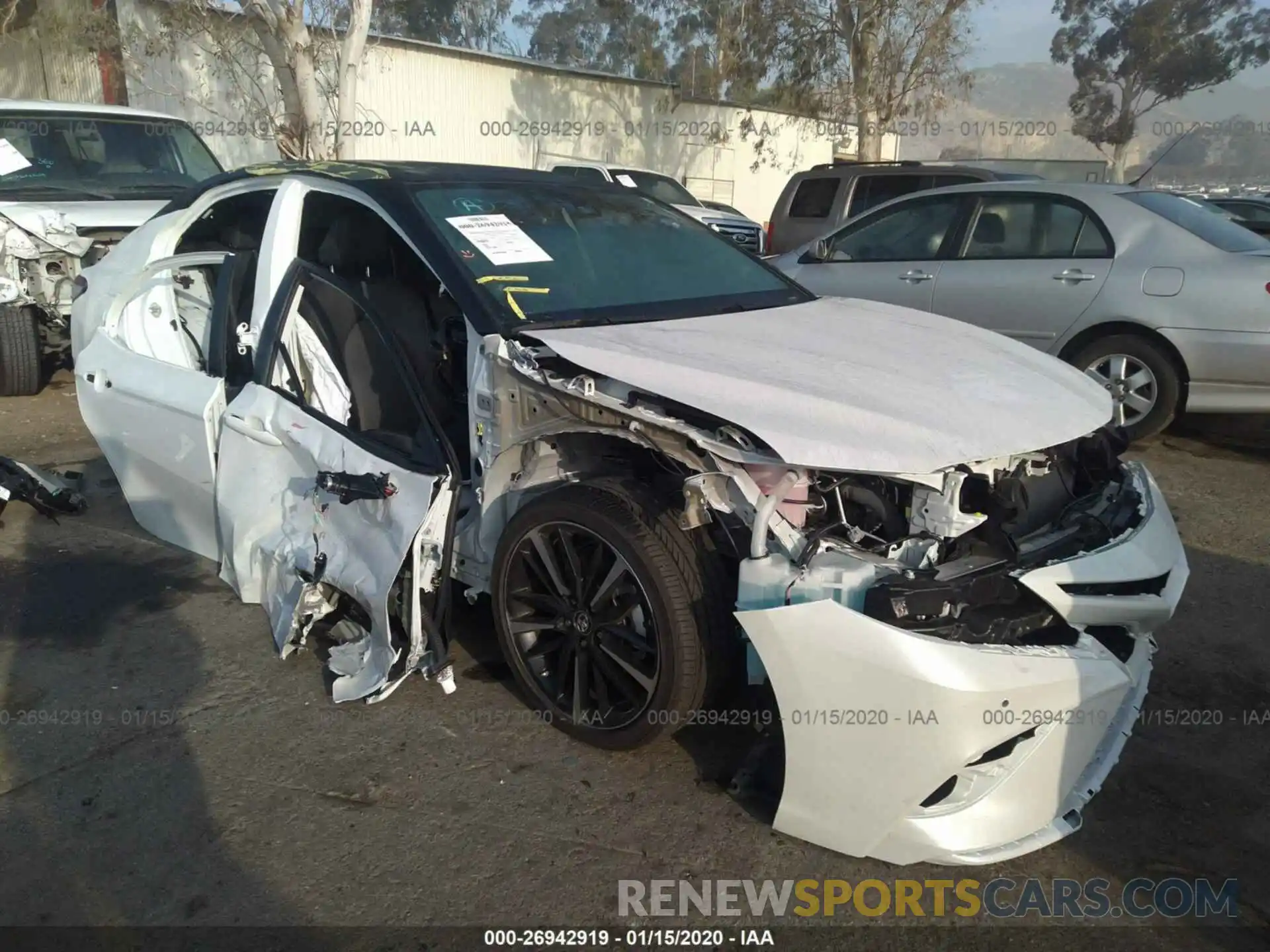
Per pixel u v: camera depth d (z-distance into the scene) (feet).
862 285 22.75
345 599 11.26
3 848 8.39
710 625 8.59
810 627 7.52
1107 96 103.14
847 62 61.52
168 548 14.76
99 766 9.53
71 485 16.84
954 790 7.78
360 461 10.14
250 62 48.65
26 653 11.68
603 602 9.23
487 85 58.39
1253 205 37.73
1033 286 20.38
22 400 23.88
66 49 50.08
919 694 7.21
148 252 14.16
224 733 10.11
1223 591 13.88
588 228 12.23
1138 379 19.72
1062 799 8.08
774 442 7.82
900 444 8.00
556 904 7.87
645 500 8.87
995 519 8.34
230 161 49.98
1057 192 20.59
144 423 13.23
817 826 8.03
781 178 82.74
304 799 9.09
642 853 8.45
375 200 11.21
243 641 12.00
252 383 11.56
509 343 9.46
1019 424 8.78
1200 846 8.72
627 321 10.59
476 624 12.42
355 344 11.02
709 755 9.78
